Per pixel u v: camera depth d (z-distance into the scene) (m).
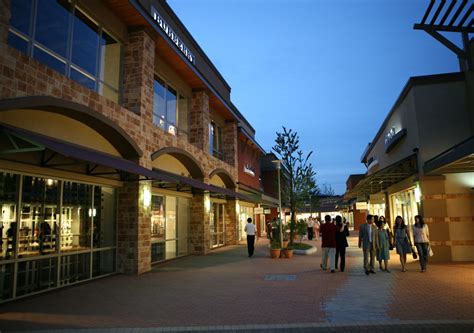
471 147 9.45
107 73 12.05
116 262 11.99
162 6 15.66
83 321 6.50
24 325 6.29
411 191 16.98
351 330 5.82
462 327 5.83
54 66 9.58
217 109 22.73
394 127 18.62
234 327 5.95
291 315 6.66
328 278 10.75
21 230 8.39
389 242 12.41
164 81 16.39
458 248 13.76
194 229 18.81
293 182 21.52
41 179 9.09
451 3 13.07
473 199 13.87
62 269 9.65
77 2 10.53
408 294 8.24
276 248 16.67
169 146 14.84
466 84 14.39
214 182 21.98
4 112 7.84
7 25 7.53
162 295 8.62
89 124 10.48
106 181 11.31
